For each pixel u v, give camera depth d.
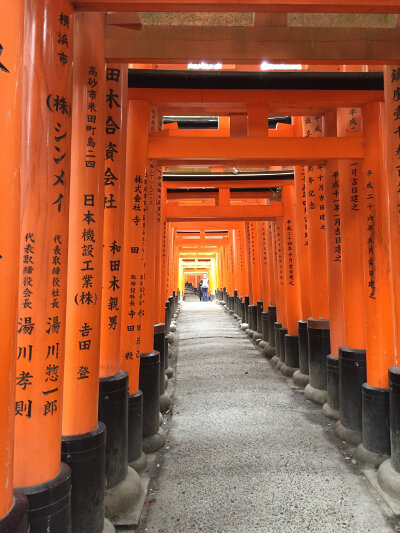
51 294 2.18
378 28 3.01
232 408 5.69
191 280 46.75
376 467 3.81
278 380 7.19
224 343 11.16
